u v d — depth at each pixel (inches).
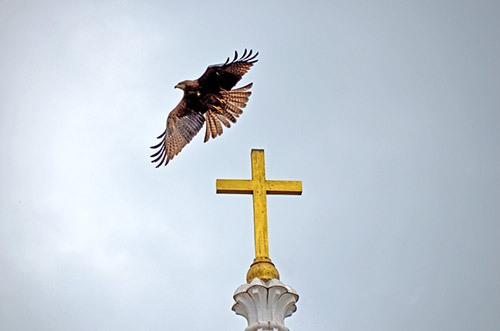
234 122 685.3
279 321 560.1
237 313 574.2
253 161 631.8
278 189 623.2
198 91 682.8
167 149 687.7
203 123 687.7
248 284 569.6
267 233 601.3
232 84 687.7
